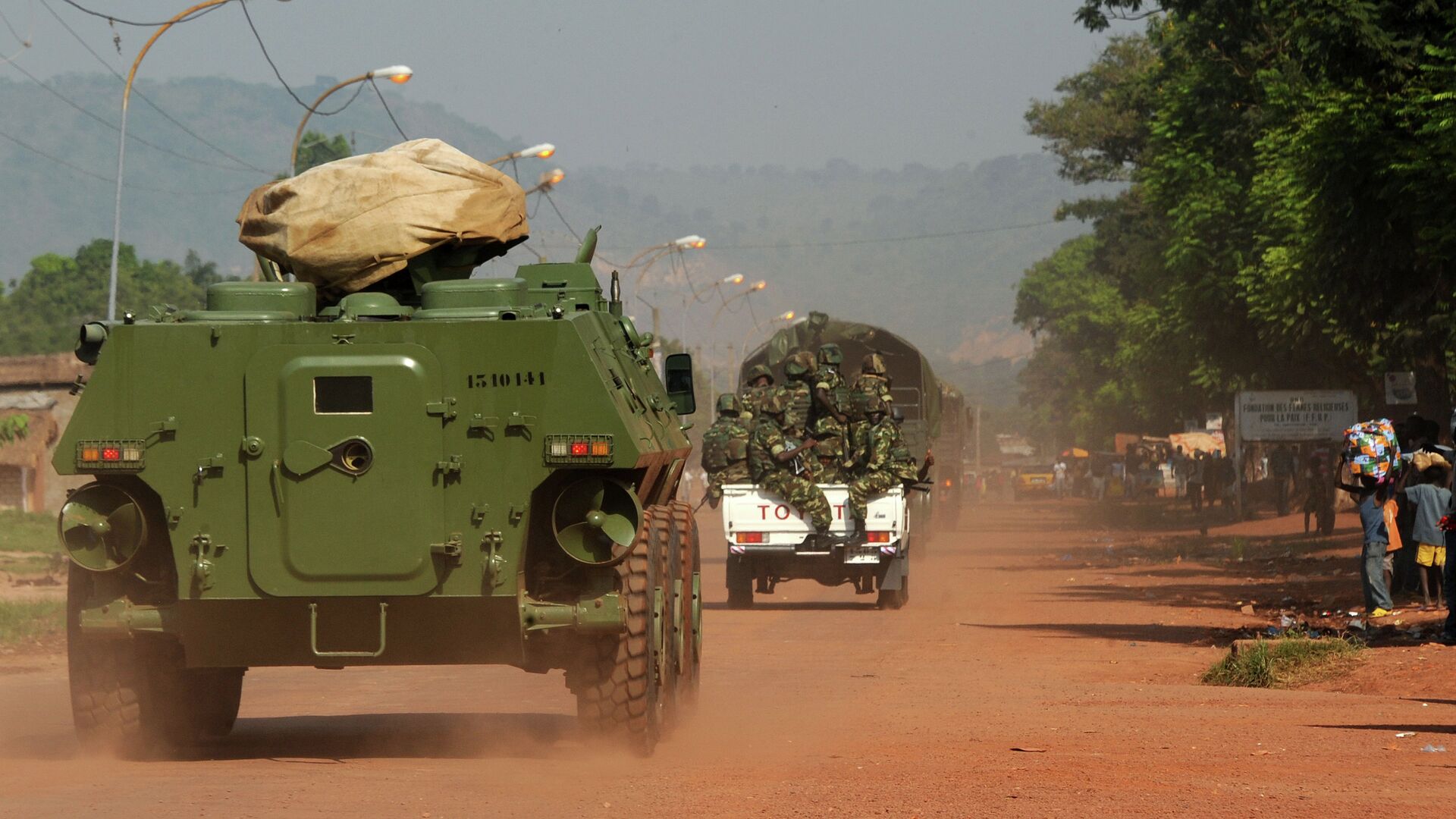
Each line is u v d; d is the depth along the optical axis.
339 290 26.00
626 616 22.27
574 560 21.94
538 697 32.94
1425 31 63.50
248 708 31.23
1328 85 71.06
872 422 54.88
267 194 26.42
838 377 55.16
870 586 56.97
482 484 21.67
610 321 25.84
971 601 59.38
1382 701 29.44
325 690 34.41
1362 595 52.22
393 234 25.72
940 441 113.44
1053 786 19.47
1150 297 152.00
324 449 21.62
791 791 19.47
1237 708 29.03
